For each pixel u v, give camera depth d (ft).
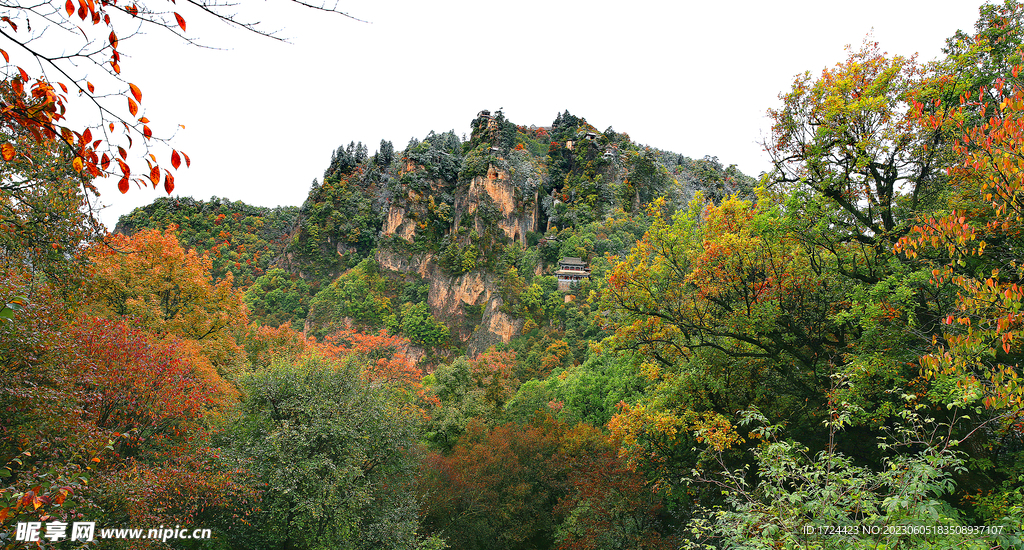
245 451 60.75
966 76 47.19
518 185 439.63
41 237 35.70
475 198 422.00
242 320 100.63
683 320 66.03
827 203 55.42
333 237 479.82
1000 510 36.96
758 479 56.49
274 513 59.06
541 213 437.58
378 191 507.71
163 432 54.24
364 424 68.54
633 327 69.67
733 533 25.27
